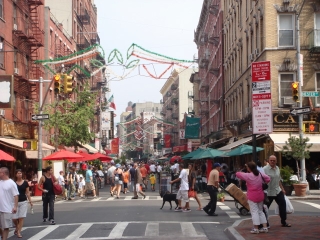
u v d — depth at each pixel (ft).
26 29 130.31
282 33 112.16
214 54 209.97
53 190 56.29
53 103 137.69
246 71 135.03
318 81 111.04
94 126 237.04
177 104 360.89
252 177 42.93
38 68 136.05
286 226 46.65
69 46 189.88
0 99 94.89
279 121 110.42
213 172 61.52
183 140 304.50
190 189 68.74
